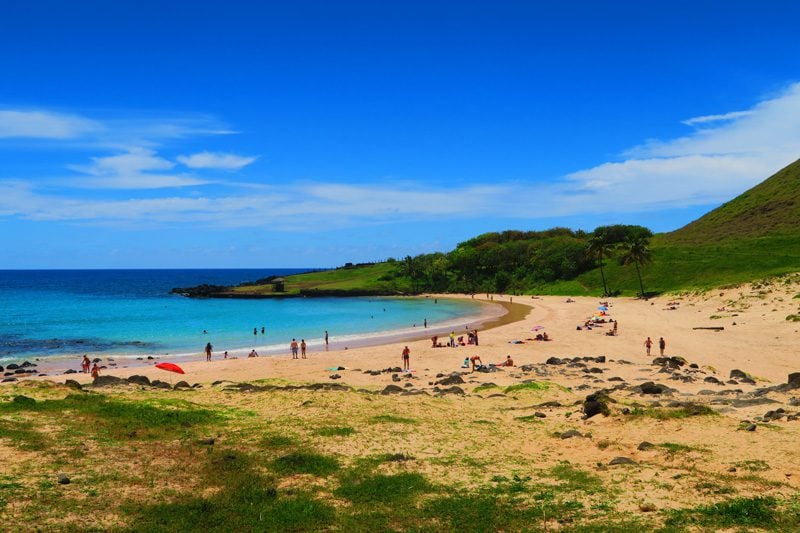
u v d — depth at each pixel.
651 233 169.50
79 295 163.50
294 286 187.50
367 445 19.08
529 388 29.77
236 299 157.38
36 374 44.88
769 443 17.41
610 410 22.39
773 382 34.84
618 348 53.59
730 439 18.11
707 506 12.84
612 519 12.52
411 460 17.67
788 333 52.94
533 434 20.80
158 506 13.55
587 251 127.56
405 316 100.25
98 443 17.89
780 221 138.12
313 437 19.75
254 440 19.31
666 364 39.97
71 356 54.56
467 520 12.97
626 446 18.23
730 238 139.75
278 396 26.55
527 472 16.48
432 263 186.75
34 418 19.88
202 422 21.36
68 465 15.75
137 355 55.50
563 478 15.75
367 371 42.06
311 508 13.64
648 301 100.12
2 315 98.25
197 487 15.09
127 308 118.19
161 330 77.56
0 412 20.28
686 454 16.81
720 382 33.00
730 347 49.78
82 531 11.90
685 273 115.50
